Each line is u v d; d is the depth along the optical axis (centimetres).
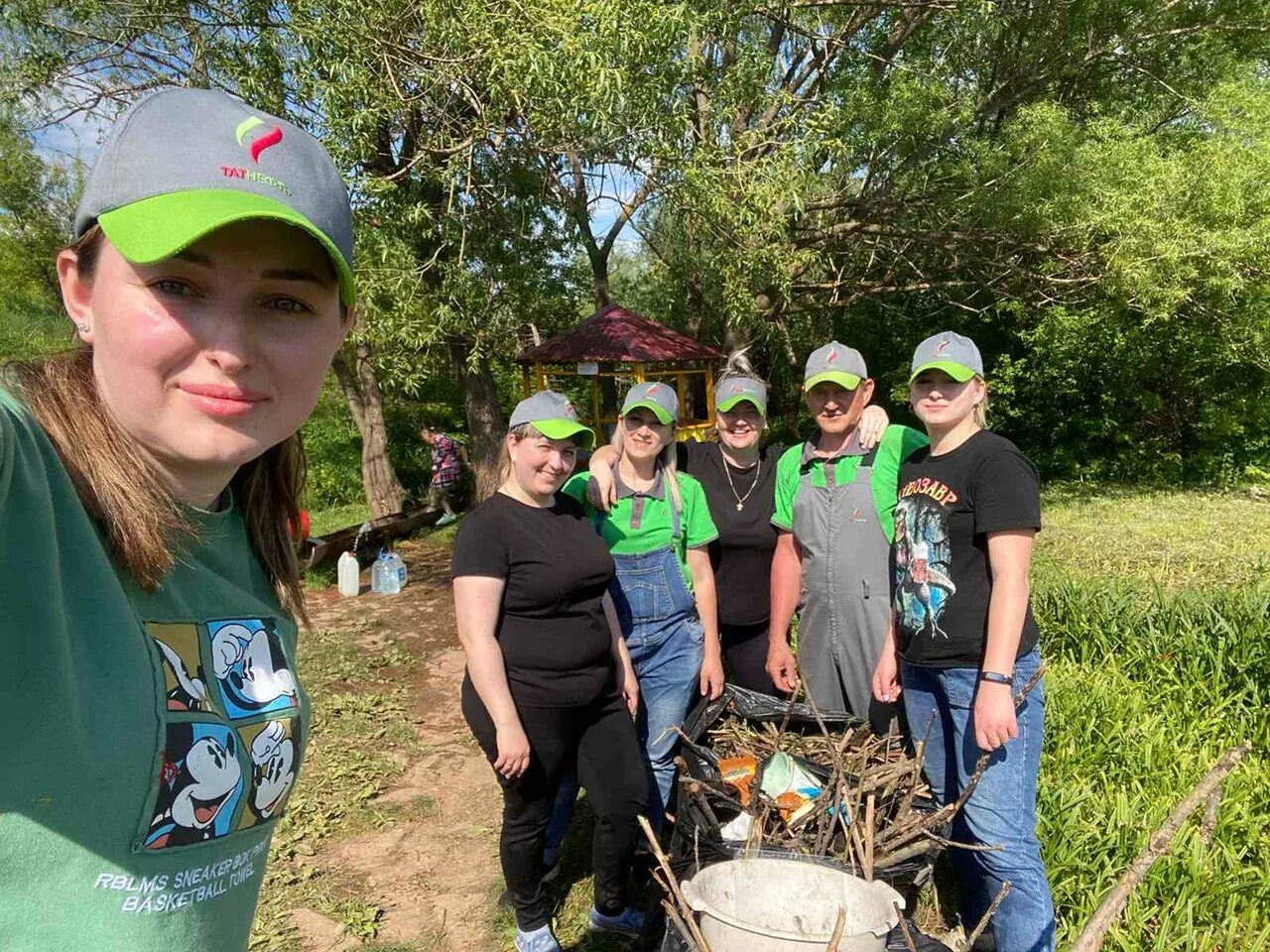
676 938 196
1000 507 235
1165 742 362
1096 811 308
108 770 81
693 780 266
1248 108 1079
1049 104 1139
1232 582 697
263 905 326
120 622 84
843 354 308
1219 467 1397
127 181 82
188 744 89
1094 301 1212
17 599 76
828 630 319
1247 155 1027
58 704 78
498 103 607
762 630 365
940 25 1231
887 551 306
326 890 337
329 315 94
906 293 1527
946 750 269
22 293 1511
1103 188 1047
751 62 910
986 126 1270
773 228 770
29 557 76
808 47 1261
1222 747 365
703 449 371
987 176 1114
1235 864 279
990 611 238
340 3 592
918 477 263
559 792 307
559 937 304
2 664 75
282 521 119
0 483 73
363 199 657
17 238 1493
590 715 275
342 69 596
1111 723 376
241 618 103
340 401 1584
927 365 253
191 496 96
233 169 84
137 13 725
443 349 1004
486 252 796
